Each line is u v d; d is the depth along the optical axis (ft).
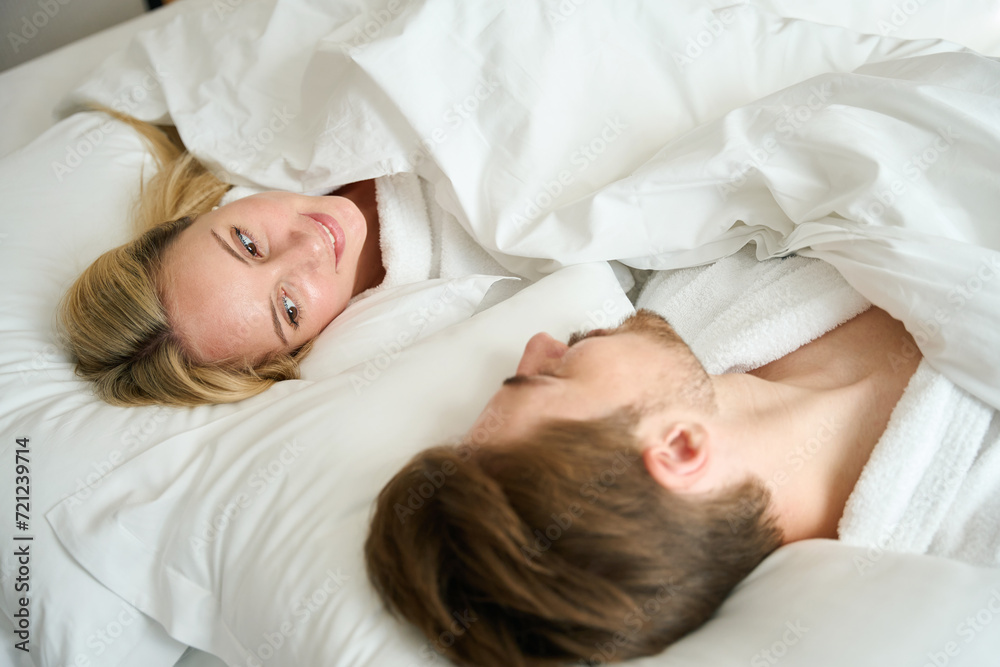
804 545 2.20
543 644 1.94
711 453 2.16
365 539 2.27
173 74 4.31
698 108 3.44
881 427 2.46
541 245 3.26
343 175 3.76
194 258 3.25
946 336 2.37
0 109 4.85
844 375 2.60
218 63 4.19
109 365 3.27
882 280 2.54
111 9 6.59
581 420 2.11
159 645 2.84
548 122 3.40
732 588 2.17
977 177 2.64
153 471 2.78
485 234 3.48
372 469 2.44
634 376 2.22
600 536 1.94
